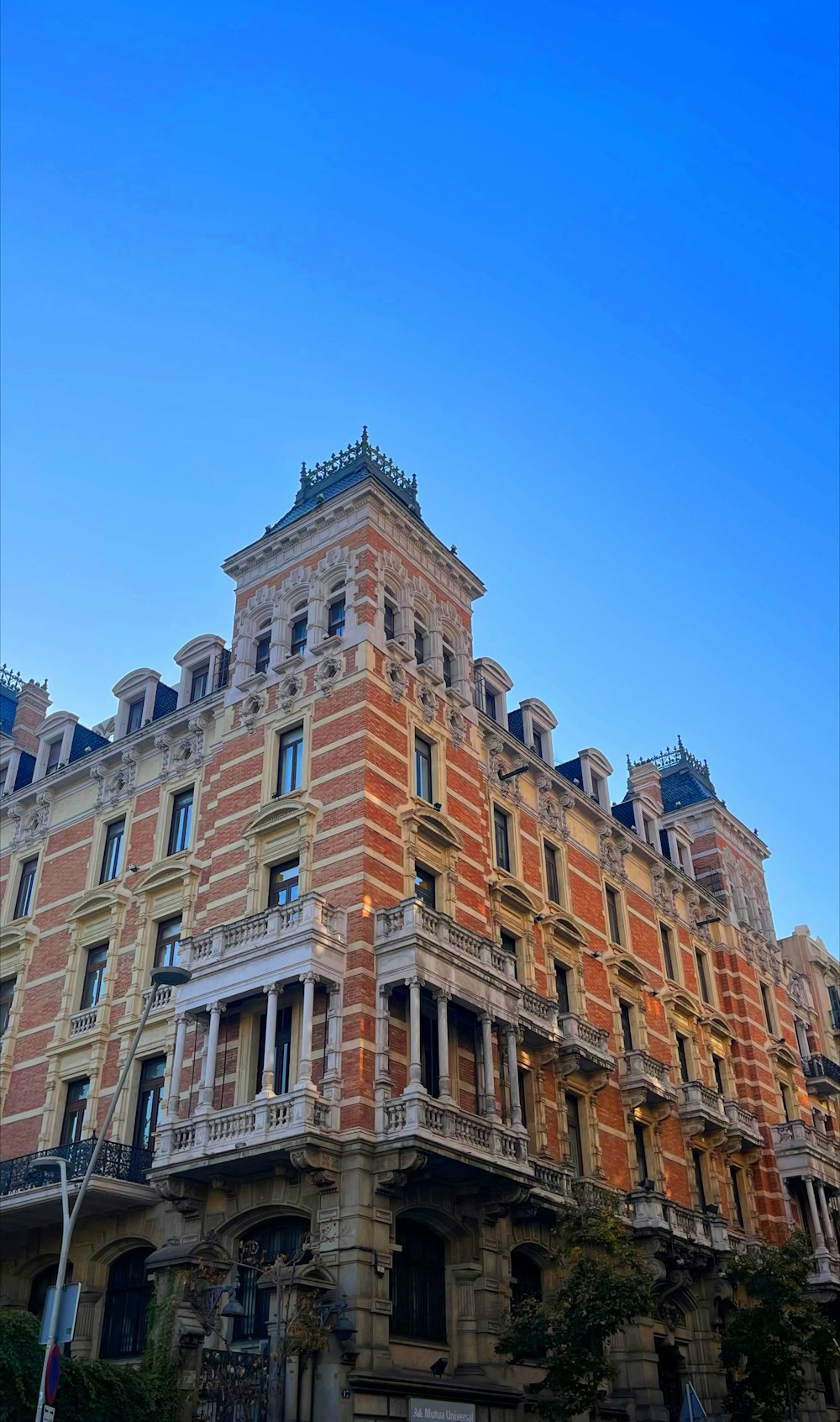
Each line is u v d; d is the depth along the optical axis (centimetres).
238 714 3566
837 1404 4300
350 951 2878
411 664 3506
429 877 3291
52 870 3906
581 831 4253
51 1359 1934
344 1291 2492
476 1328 2780
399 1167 2608
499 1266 2909
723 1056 4716
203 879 3378
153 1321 2503
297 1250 2689
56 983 3619
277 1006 2878
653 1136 3903
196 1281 2619
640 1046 4078
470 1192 2872
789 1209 4541
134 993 3366
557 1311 2638
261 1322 2645
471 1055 3103
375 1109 2706
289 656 3559
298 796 3231
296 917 2902
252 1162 2688
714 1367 3622
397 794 3216
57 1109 3375
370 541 3547
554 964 3769
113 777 3900
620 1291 2677
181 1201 2798
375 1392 2439
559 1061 3509
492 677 4016
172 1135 2823
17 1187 3078
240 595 3819
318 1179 2592
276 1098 2678
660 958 4478
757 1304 3503
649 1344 3378
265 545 3791
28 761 4409
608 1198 3014
